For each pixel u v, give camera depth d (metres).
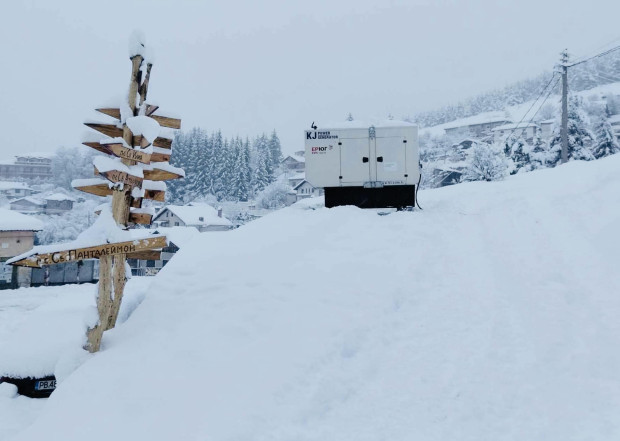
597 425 3.71
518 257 7.49
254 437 3.78
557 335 5.08
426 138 130.25
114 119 5.92
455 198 13.60
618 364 4.41
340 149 11.93
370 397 4.44
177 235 38.91
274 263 7.56
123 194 5.73
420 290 6.73
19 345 5.80
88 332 5.40
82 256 5.32
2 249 33.03
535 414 3.96
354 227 9.72
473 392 4.37
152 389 4.48
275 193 84.44
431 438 3.82
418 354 5.12
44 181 119.31
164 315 6.00
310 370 4.71
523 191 12.33
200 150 96.19
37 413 4.95
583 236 7.72
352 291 6.49
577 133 34.78
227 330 5.49
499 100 195.75
